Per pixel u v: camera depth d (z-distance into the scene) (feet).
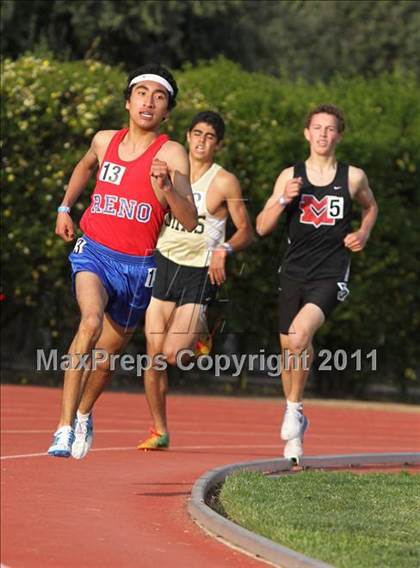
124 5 290.35
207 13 296.30
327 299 94.79
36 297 191.42
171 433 129.08
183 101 192.34
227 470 85.25
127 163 73.05
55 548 61.57
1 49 285.84
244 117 193.98
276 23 340.18
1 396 164.04
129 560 59.41
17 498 76.02
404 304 206.39
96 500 76.43
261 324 196.75
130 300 73.46
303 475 83.82
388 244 202.28
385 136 203.21
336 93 214.48
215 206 98.43
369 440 132.16
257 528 64.90
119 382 197.16
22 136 184.34
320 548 58.39
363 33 374.84
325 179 95.40
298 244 95.40
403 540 61.62
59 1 286.46
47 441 111.65
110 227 73.05
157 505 75.31
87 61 202.18
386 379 211.00
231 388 203.10
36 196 184.65
